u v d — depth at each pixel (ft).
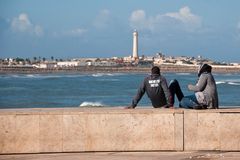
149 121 34.27
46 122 34.04
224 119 34.24
